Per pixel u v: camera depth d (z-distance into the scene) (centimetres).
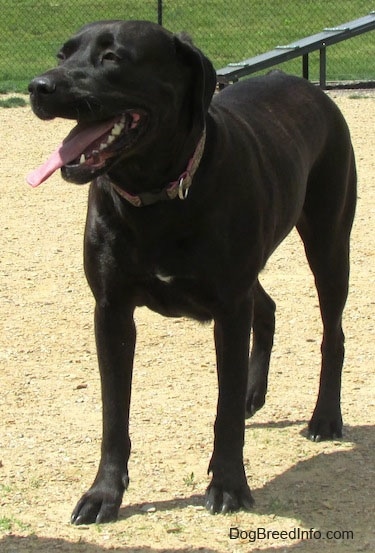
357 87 2047
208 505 531
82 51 493
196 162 498
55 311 861
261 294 669
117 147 487
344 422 653
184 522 519
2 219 1141
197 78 500
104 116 486
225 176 513
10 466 582
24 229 1102
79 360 757
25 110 1798
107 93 484
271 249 568
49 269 969
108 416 536
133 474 573
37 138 1572
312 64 2322
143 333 809
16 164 1405
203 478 569
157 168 496
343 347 646
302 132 620
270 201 553
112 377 536
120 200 507
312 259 655
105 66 487
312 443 623
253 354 672
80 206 1199
